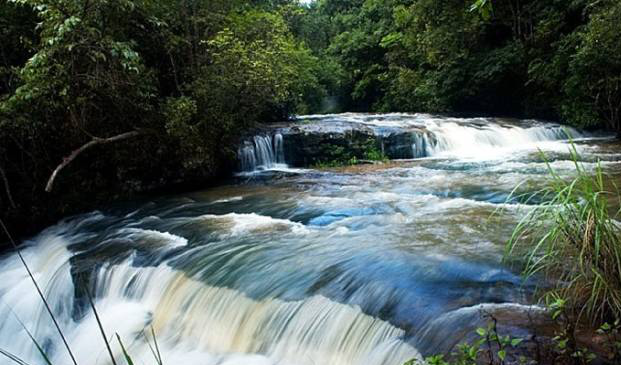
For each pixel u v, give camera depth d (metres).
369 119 16.77
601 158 9.95
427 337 3.45
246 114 11.46
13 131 8.66
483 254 4.71
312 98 25.78
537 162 10.08
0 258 8.12
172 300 5.20
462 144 13.51
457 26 17.52
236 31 11.40
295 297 4.42
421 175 9.54
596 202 3.17
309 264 4.95
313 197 8.19
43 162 9.62
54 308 6.11
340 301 4.20
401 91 23.47
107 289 5.90
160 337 4.89
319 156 12.31
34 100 8.35
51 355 5.48
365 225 6.21
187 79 11.02
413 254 4.86
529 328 3.16
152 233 7.05
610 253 3.09
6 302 6.54
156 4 10.03
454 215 6.30
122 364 4.73
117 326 5.21
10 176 9.48
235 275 5.04
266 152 12.12
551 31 15.13
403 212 6.67
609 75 12.22
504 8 16.95
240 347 4.40
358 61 28.83
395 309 3.88
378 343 3.64
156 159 10.48
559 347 2.81
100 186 10.23
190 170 10.80
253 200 8.41
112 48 8.12
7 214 9.22
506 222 5.83
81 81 8.56
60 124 9.22
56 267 6.76
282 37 12.73
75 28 7.82
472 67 17.78
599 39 11.86
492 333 3.11
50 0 7.78
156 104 10.26
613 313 3.00
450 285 4.08
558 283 3.68
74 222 8.85
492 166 10.08
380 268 4.57
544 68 14.74
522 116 17.58
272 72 10.84
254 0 16.59
